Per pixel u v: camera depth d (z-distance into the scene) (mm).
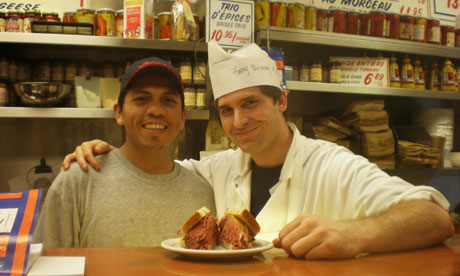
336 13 2617
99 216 1293
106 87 2230
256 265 751
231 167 1513
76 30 2154
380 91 2609
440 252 875
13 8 2525
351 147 2686
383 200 1119
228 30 2275
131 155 1393
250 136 1328
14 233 675
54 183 1329
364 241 840
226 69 1332
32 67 2424
